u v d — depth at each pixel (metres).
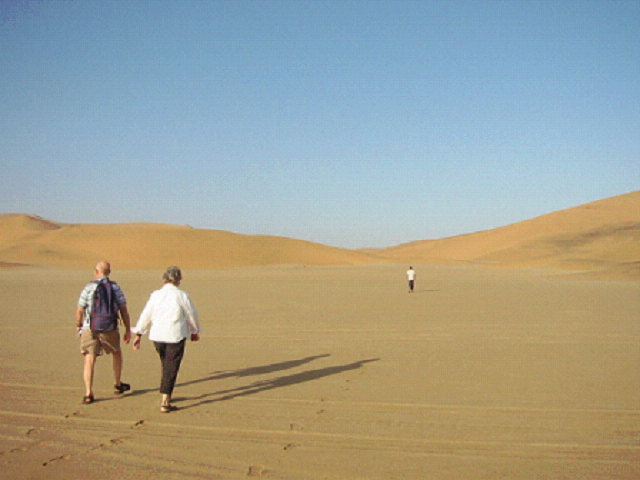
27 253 102.25
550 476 4.62
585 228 148.75
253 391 7.71
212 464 4.94
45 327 15.24
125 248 113.06
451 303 22.52
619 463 4.89
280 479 4.59
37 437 5.76
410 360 9.93
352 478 4.60
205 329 14.68
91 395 7.14
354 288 34.31
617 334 13.05
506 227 179.50
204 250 116.00
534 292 29.47
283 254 122.25
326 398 7.23
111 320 7.31
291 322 16.11
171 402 7.17
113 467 4.91
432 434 5.69
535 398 7.09
